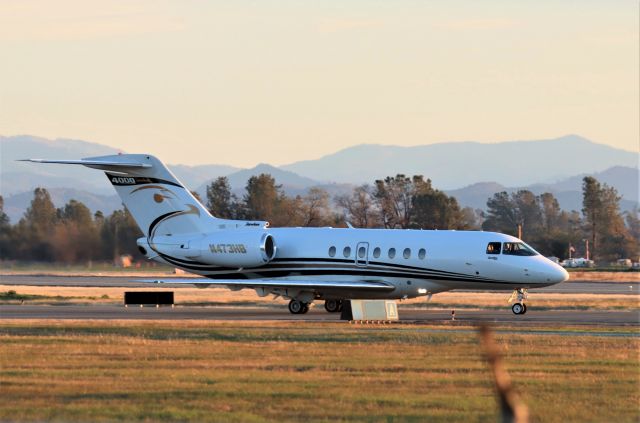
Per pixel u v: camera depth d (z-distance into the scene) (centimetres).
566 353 10494
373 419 6925
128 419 6894
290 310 17362
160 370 9175
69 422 6788
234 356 10156
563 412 7244
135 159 18088
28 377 8750
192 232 18088
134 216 18288
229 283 16662
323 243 17500
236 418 6931
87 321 14400
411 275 16925
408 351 10588
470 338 11875
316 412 7156
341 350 10662
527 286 16462
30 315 16125
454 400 7619
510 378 8769
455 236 16862
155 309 18138
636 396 7912
